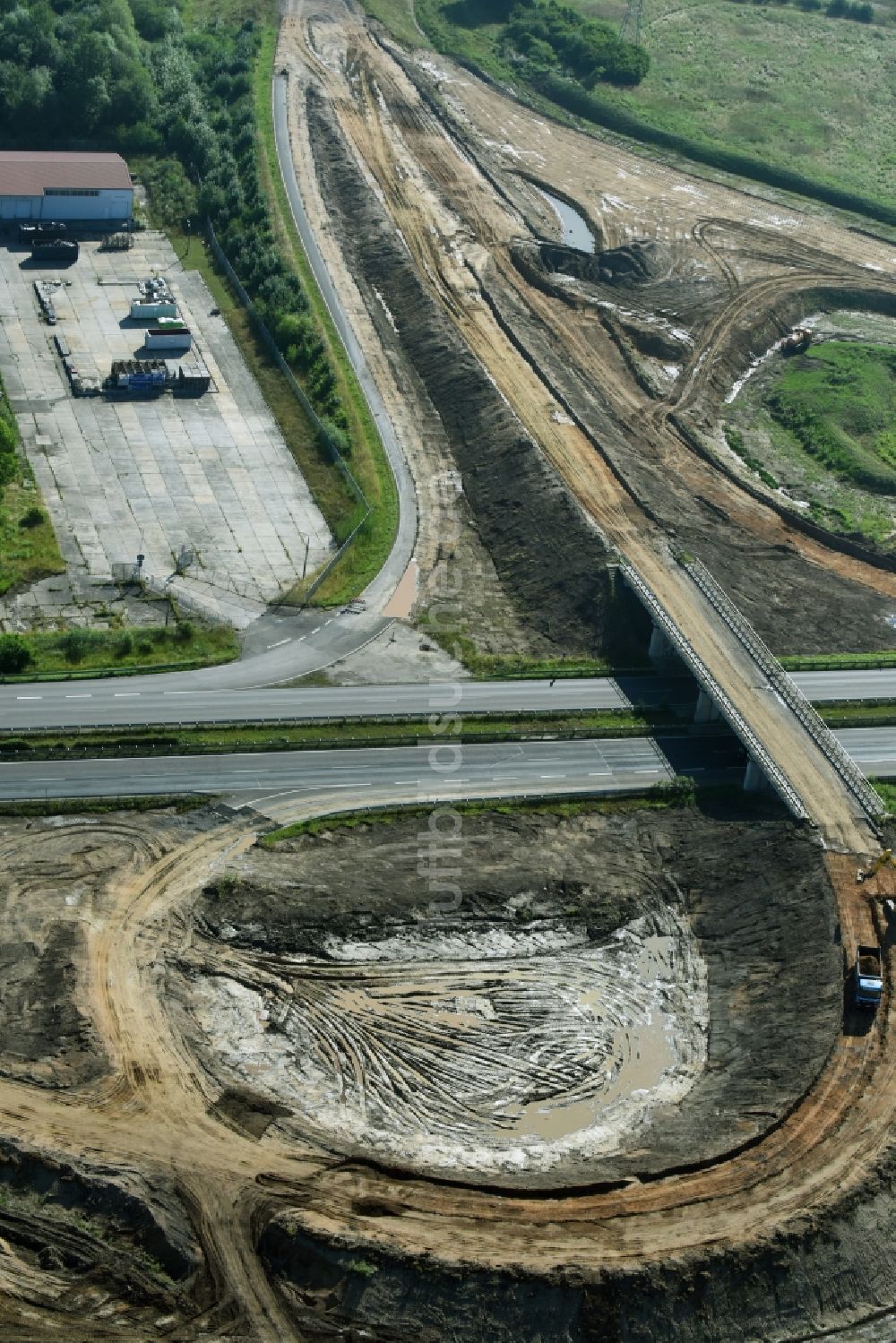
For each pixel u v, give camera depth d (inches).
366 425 5324.8
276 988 3307.1
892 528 5246.1
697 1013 3390.7
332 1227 2704.2
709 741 4119.1
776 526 5118.1
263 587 4554.6
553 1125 3088.1
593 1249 2684.5
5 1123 2859.3
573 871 3676.2
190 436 5201.8
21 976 3186.5
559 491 4852.4
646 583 4473.4
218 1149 2866.6
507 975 3420.3
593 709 4168.3
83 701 4003.4
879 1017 3193.9
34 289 5915.4
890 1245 2770.7
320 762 3912.4
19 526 4655.5
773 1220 2748.5
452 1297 2620.6
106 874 3499.0
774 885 3575.3
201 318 5871.1
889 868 3560.5
